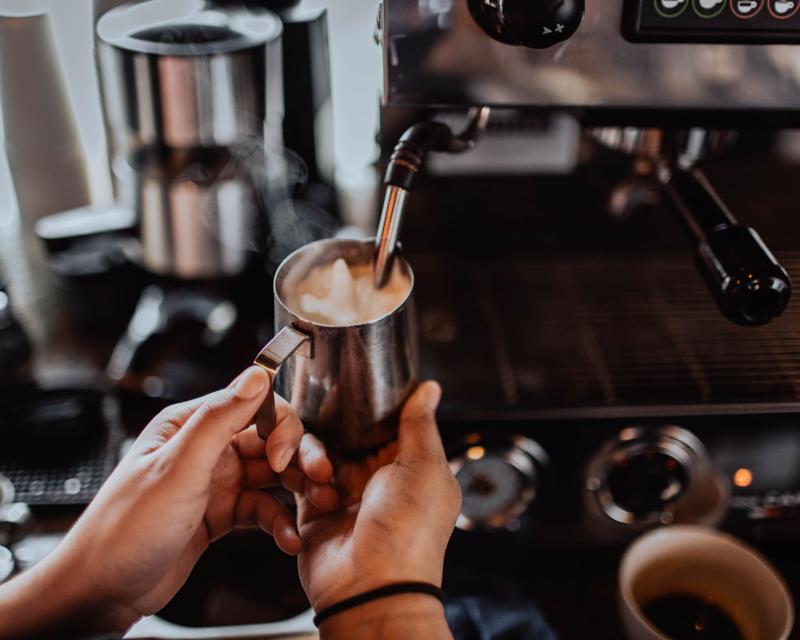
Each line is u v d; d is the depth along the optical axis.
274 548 0.74
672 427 0.69
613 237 0.86
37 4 0.90
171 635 0.65
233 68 0.76
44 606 0.51
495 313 0.79
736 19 0.51
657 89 0.53
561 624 0.73
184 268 0.86
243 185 0.83
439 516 0.55
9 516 0.71
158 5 0.86
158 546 0.52
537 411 0.68
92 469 0.76
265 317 0.88
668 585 0.68
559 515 0.73
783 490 0.72
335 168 1.05
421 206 0.84
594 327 0.78
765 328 0.76
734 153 0.81
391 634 0.51
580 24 0.51
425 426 0.58
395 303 0.55
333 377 0.53
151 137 0.77
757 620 0.64
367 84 0.99
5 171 1.01
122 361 0.83
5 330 0.85
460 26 0.52
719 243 0.57
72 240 0.93
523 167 0.82
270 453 0.54
